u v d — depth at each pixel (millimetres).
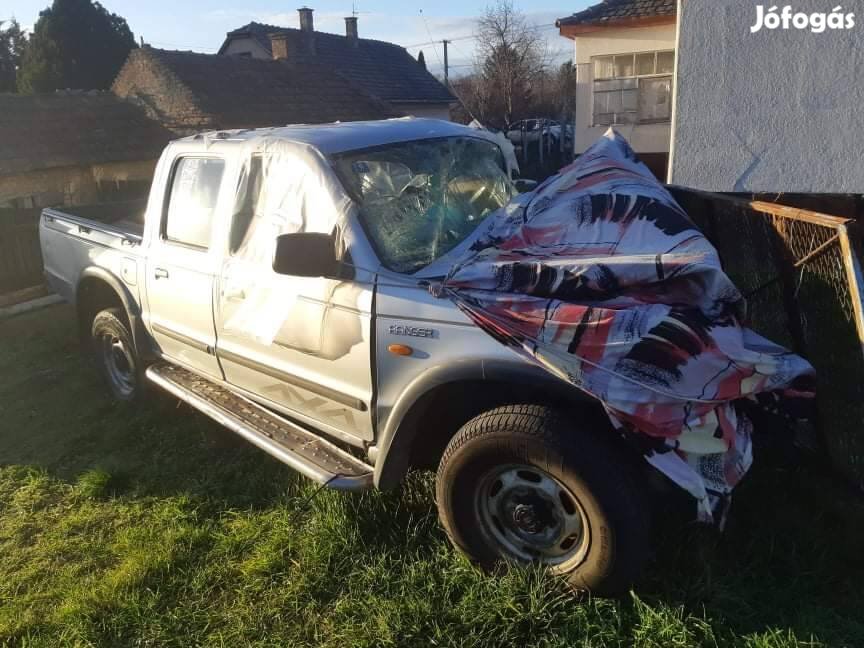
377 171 3793
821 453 3143
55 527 4117
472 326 3025
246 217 4027
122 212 6863
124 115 15930
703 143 7340
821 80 6801
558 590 3049
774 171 7121
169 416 5273
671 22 15562
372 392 3398
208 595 3453
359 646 3025
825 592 3006
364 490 3592
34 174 13125
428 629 3062
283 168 3857
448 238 3717
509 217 3529
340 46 27844
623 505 2811
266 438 3895
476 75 28422
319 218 3617
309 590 3371
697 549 3244
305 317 3604
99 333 5492
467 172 4262
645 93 16484
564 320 2801
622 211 3295
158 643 3197
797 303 3162
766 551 3225
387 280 3297
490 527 3225
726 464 2797
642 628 2873
